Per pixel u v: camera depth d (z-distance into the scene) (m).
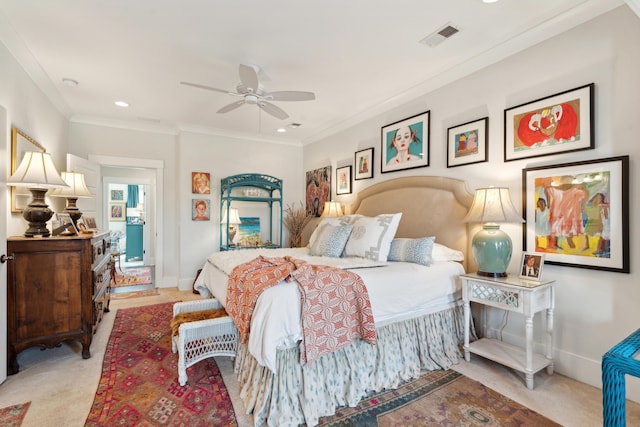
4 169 2.25
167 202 5.15
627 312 2.02
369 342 2.02
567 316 2.30
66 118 4.29
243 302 2.05
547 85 2.39
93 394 2.06
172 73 3.12
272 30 2.41
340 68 3.04
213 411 1.89
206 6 2.13
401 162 3.67
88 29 2.39
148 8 2.15
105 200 6.61
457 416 1.85
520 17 2.28
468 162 2.95
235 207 5.50
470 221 2.55
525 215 2.51
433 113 3.31
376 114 4.09
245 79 2.63
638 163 1.96
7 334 2.28
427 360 2.43
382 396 2.07
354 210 4.40
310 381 1.89
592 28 2.16
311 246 3.44
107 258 3.59
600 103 2.12
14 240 2.33
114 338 2.99
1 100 2.34
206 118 4.59
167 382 2.21
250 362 2.05
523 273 2.40
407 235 3.53
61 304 2.49
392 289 2.30
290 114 4.40
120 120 4.68
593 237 2.15
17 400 1.98
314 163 5.53
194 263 5.09
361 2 2.10
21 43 2.54
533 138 2.47
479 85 2.87
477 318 2.89
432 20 2.30
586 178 2.18
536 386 2.17
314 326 1.88
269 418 1.77
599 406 1.94
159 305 4.08
